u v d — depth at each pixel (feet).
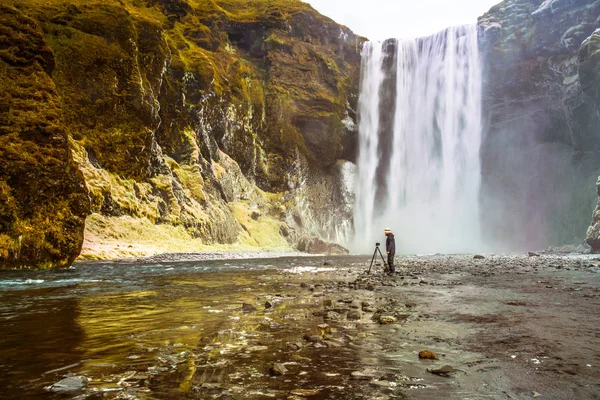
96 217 71.61
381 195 174.60
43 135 47.55
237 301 22.74
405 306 20.68
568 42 135.23
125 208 78.38
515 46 148.25
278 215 140.26
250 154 140.87
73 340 13.28
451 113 163.53
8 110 46.39
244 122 140.15
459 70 161.48
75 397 8.09
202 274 42.91
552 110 144.97
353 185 167.94
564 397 8.38
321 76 164.76
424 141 168.86
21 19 53.36
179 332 14.53
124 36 88.07
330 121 160.15
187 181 104.53
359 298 23.88
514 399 8.27
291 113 156.15
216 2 175.32
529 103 149.38
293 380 9.36
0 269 40.81
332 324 16.15
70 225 47.03
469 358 11.33
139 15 102.89
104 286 30.76
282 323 16.26
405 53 173.78
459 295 25.26
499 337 13.91
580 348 12.40
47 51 54.54
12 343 12.78
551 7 141.08
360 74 175.11
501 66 151.64
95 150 79.25
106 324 16.03
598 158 131.95
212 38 144.66
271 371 9.89
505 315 18.16
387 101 173.88
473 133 159.74
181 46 126.82
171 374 9.71
